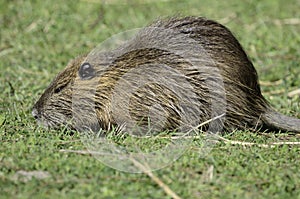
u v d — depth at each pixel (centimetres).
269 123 1287
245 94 1251
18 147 1117
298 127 1277
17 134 1198
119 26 1967
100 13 2055
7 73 1592
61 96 1246
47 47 1794
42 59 1705
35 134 1188
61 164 1041
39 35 1884
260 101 1283
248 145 1171
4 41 1845
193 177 1022
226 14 2078
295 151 1155
